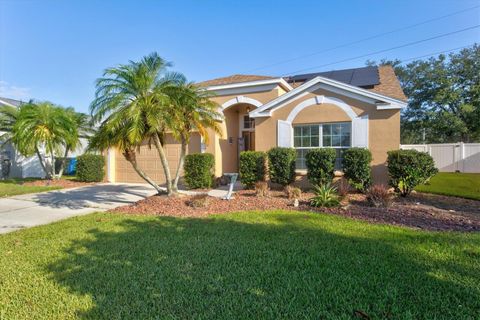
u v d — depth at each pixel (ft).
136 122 25.05
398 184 29.94
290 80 55.36
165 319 8.87
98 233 18.83
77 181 52.85
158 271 12.48
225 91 46.85
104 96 26.37
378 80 42.14
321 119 36.45
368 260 13.39
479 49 84.89
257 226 19.69
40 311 9.60
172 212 25.25
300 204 27.50
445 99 86.48
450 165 59.00
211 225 20.22
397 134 32.58
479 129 83.56
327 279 11.43
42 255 14.90
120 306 9.73
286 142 38.47
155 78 28.02
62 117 50.39
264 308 9.39
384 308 9.29
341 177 34.27
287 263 13.16
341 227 19.21
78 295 10.57
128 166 52.80
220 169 46.62
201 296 10.28
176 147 48.14
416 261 13.21
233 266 12.92
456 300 9.75
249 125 52.11
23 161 61.72
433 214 22.84
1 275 12.50
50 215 26.91
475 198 29.40
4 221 24.70
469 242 15.83
